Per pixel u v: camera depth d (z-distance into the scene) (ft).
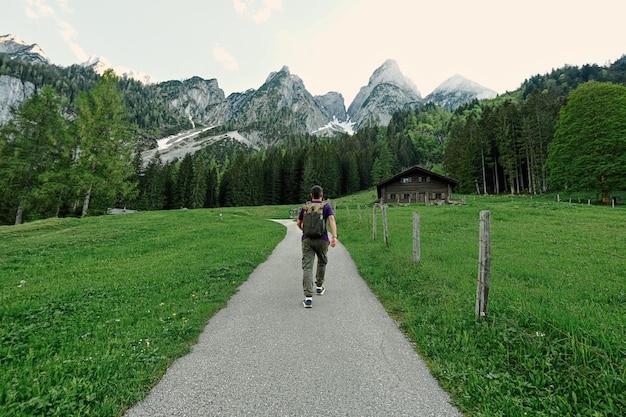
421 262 25.34
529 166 173.68
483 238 13.50
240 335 13.87
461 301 16.01
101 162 94.73
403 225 55.57
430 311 15.20
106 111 98.27
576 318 12.31
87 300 19.92
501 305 14.57
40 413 8.14
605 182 109.70
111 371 10.34
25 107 101.14
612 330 11.28
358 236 47.60
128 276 26.76
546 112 183.01
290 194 273.33
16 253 41.70
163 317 16.15
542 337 11.10
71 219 82.53
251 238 53.06
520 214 65.98
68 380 9.74
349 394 9.04
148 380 9.98
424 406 8.42
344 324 14.89
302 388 9.39
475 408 8.22
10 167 97.14
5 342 13.05
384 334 13.58
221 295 20.18
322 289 20.27
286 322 15.38
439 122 565.94
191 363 11.22
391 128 505.25
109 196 103.19
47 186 94.63
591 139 114.21
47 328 15.10
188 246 44.29
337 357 11.44
